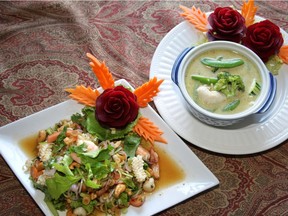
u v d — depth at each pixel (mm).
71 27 638
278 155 530
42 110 522
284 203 497
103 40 626
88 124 502
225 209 492
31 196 461
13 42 618
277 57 559
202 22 589
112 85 528
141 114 520
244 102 511
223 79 507
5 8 654
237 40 560
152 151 504
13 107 559
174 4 673
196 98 512
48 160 474
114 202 466
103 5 666
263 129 519
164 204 469
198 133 513
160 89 542
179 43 582
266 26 554
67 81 585
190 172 493
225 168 520
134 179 478
